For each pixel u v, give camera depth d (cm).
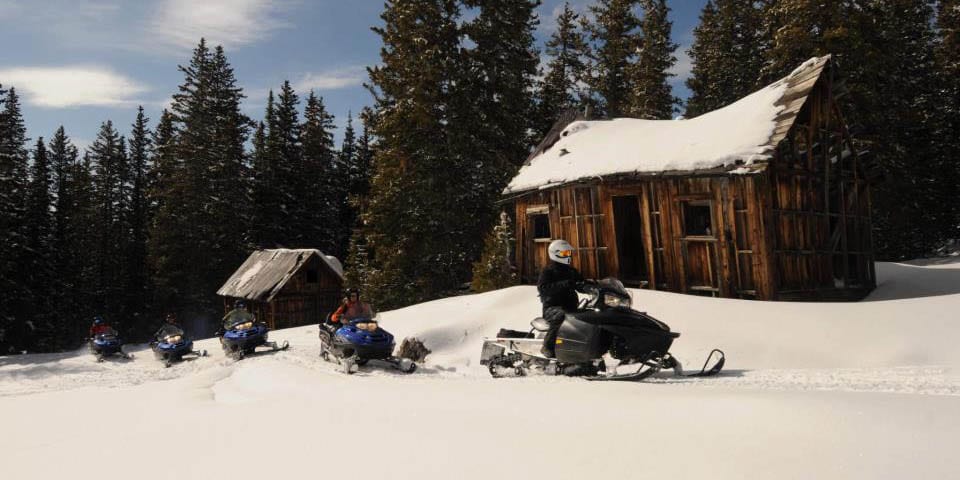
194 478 297
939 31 3506
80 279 5428
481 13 3005
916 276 1811
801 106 1448
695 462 268
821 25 2689
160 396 656
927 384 522
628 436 316
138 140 6750
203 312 4522
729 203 1391
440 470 281
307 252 3475
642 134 1873
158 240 4559
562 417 373
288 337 1714
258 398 620
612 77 4872
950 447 260
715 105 4331
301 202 5338
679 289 1501
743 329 976
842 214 1678
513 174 2881
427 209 2817
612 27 4838
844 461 255
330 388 619
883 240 3084
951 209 3169
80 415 548
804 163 1551
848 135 1748
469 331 1264
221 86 5112
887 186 2862
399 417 404
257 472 299
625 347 676
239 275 3788
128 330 5472
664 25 4697
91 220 6172
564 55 4766
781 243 1435
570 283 730
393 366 1084
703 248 1455
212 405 545
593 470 268
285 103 5422
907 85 3127
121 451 369
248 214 4891
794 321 973
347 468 295
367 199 2995
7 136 4362
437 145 2820
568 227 1775
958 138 3231
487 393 484
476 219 2883
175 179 4694
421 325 1360
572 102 4653
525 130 3156
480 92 2980
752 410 340
